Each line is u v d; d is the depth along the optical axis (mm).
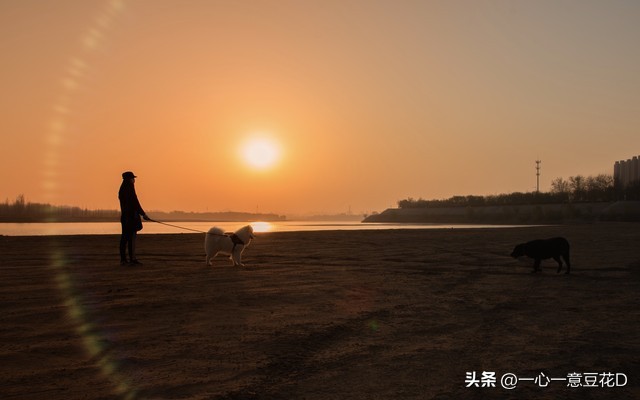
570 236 31859
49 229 59844
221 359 6309
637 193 107125
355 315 8836
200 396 5113
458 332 7789
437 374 5891
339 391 5328
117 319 8297
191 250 21219
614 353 6754
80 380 5535
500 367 6164
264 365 6105
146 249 21609
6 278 12594
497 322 8461
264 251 21172
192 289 11133
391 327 8039
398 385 5527
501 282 12867
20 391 5195
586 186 136125
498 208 124875
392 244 25344
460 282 12812
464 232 37625
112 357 6344
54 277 12789
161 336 7312
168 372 5816
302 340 7191
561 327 8148
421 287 11938
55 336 7250
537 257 14812
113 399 5016
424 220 142125
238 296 10391
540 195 131875
